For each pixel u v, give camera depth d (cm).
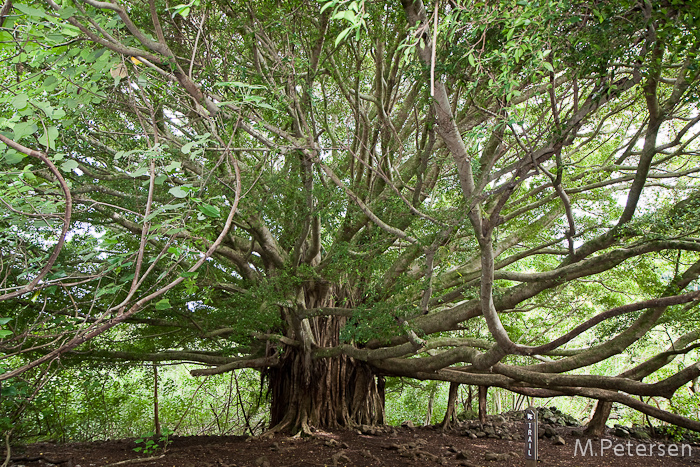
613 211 1155
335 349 1221
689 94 671
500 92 466
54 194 420
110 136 879
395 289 900
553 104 586
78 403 1360
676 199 1086
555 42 508
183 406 1625
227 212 804
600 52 524
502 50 464
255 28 685
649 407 1123
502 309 1058
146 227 367
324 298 1310
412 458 970
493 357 900
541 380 1073
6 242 479
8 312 880
